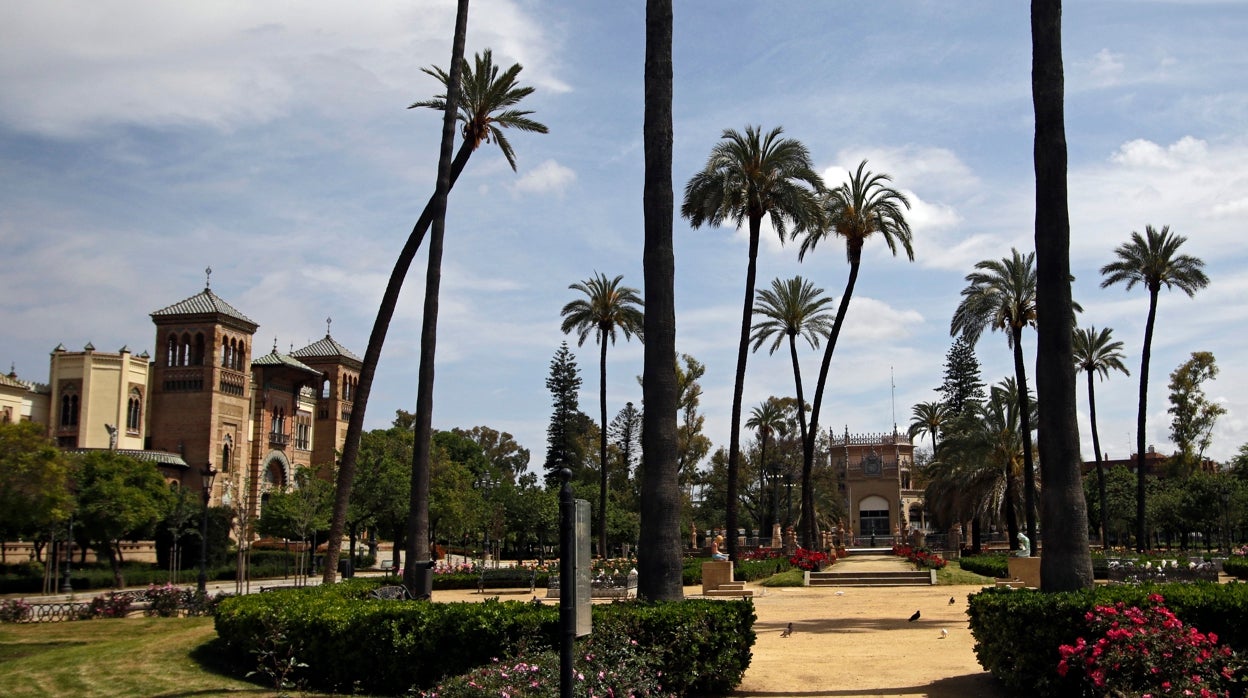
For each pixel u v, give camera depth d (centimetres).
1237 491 7581
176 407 8200
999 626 1302
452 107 2500
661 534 1497
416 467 2311
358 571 7350
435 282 2416
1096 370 6650
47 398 8031
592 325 6097
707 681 1338
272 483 9300
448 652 1391
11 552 5966
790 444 10344
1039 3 1598
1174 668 1018
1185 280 5319
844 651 1739
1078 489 1452
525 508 8825
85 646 2011
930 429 9531
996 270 5038
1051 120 1559
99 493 5172
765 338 5662
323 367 10325
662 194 1598
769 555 5266
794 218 4200
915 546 6269
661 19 1653
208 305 8319
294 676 1526
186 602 2919
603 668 1112
